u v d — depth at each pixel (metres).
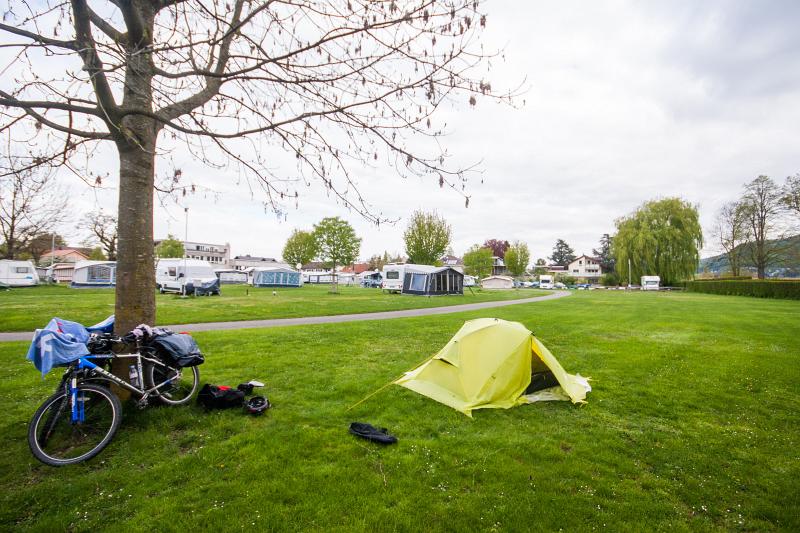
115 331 4.93
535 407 6.02
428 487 3.70
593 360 9.11
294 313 18.44
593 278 108.56
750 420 5.63
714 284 46.50
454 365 6.27
